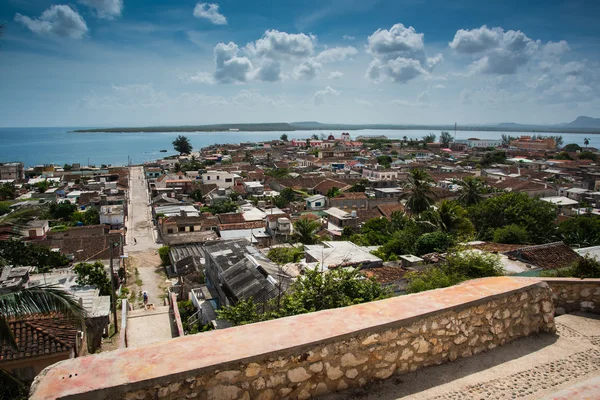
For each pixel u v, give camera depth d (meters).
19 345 12.33
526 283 5.62
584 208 47.19
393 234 32.47
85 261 32.66
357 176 83.06
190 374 3.48
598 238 27.55
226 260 22.12
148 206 61.22
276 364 3.85
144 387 3.32
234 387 3.69
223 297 20.12
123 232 45.16
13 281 19.20
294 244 32.12
